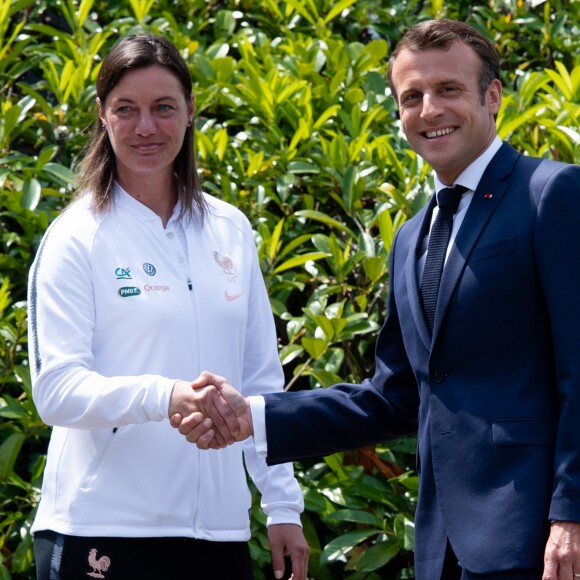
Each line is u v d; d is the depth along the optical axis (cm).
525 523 386
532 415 395
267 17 820
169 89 460
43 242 461
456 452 406
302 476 573
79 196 470
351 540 542
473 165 428
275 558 489
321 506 551
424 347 427
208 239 476
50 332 441
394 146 706
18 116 647
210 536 452
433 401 416
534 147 651
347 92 710
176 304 452
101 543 439
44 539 452
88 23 779
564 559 373
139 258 456
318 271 621
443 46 423
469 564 394
